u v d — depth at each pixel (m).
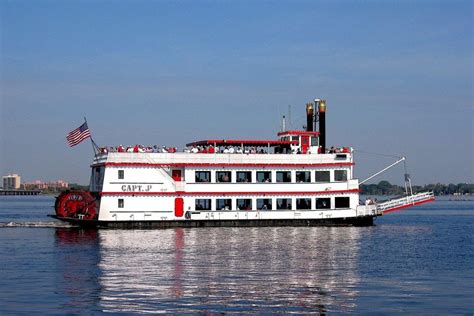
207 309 46.66
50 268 63.59
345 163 109.25
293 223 107.75
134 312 45.59
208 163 104.69
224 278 58.31
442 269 64.75
